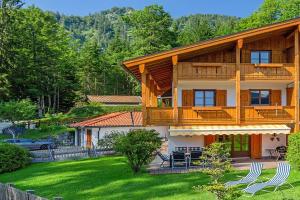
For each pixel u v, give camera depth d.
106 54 121.62
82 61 107.12
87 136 47.72
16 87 72.44
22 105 58.69
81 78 104.81
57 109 81.81
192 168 24.44
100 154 35.22
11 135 60.47
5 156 29.25
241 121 29.14
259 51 31.30
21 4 71.75
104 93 113.75
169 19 86.75
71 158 34.06
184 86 31.42
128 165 27.27
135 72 31.95
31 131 62.28
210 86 31.52
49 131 61.44
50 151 33.62
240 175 22.23
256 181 20.19
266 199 16.44
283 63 30.02
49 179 24.25
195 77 29.17
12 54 69.56
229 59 31.06
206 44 28.12
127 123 45.31
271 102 31.81
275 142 30.75
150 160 24.45
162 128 31.97
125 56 106.44
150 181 21.62
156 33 85.19
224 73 29.30
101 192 19.81
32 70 73.12
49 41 77.81
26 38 73.38
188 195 18.08
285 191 17.89
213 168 18.59
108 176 23.77
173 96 28.84
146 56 27.80
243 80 29.27
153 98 38.81
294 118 29.50
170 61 29.52
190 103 31.39
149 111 28.77
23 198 14.51
